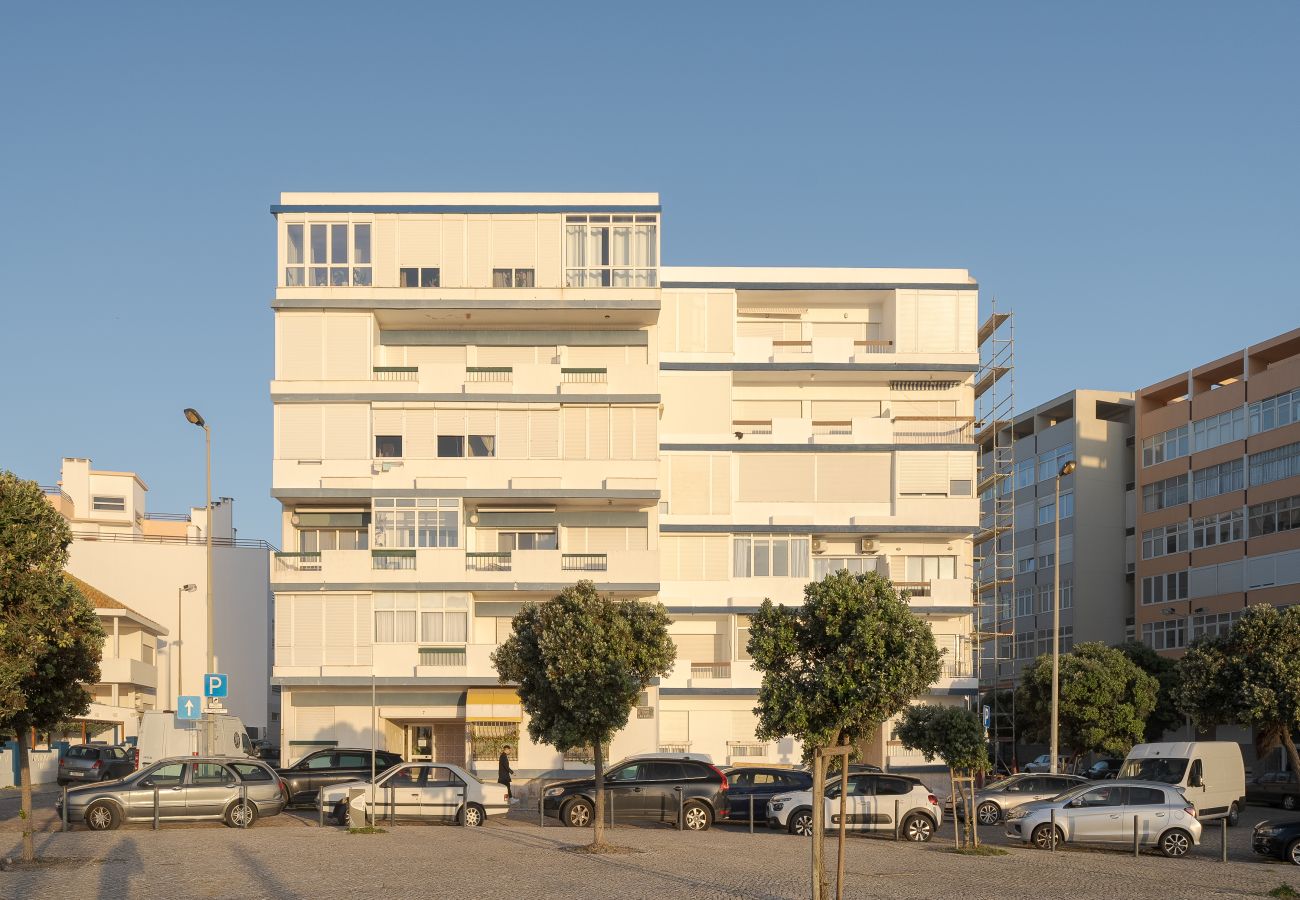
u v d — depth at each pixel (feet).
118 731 195.11
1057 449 259.39
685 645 164.96
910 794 102.47
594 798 103.14
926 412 172.04
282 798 100.94
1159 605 229.86
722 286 171.73
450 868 73.61
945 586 164.96
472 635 145.79
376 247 151.23
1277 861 88.79
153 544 230.27
